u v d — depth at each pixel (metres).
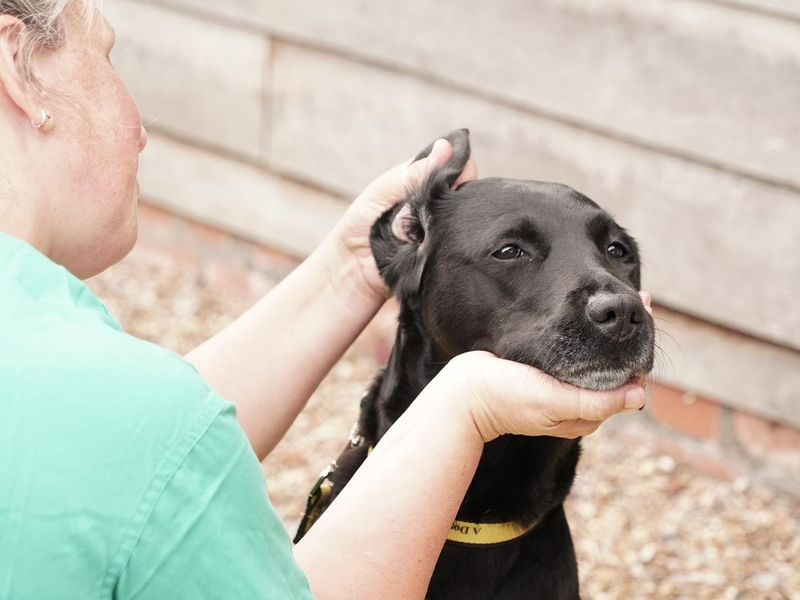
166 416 1.67
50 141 1.99
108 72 2.10
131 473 1.63
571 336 2.65
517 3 4.93
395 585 2.15
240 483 1.73
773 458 4.91
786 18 4.30
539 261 2.91
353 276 3.13
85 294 1.84
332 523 2.18
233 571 1.70
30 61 1.94
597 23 4.74
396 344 3.20
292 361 3.01
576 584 3.06
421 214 3.10
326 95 5.71
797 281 4.55
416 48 5.30
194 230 6.61
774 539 4.64
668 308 4.95
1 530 1.59
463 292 2.99
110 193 2.11
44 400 1.63
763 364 4.79
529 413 2.28
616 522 4.77
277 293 3.09
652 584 4.43
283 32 5.72
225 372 2.94
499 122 5.17
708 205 4.69
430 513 2.21
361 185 5.74
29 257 1.80
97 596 1.62
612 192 4.92
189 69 6.17
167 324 6.24
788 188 4.48
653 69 4.66
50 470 1.60
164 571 1.65
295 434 5.39
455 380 2.33
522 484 2.89
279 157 6.00
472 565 2.92
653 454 5.17
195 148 6.35
